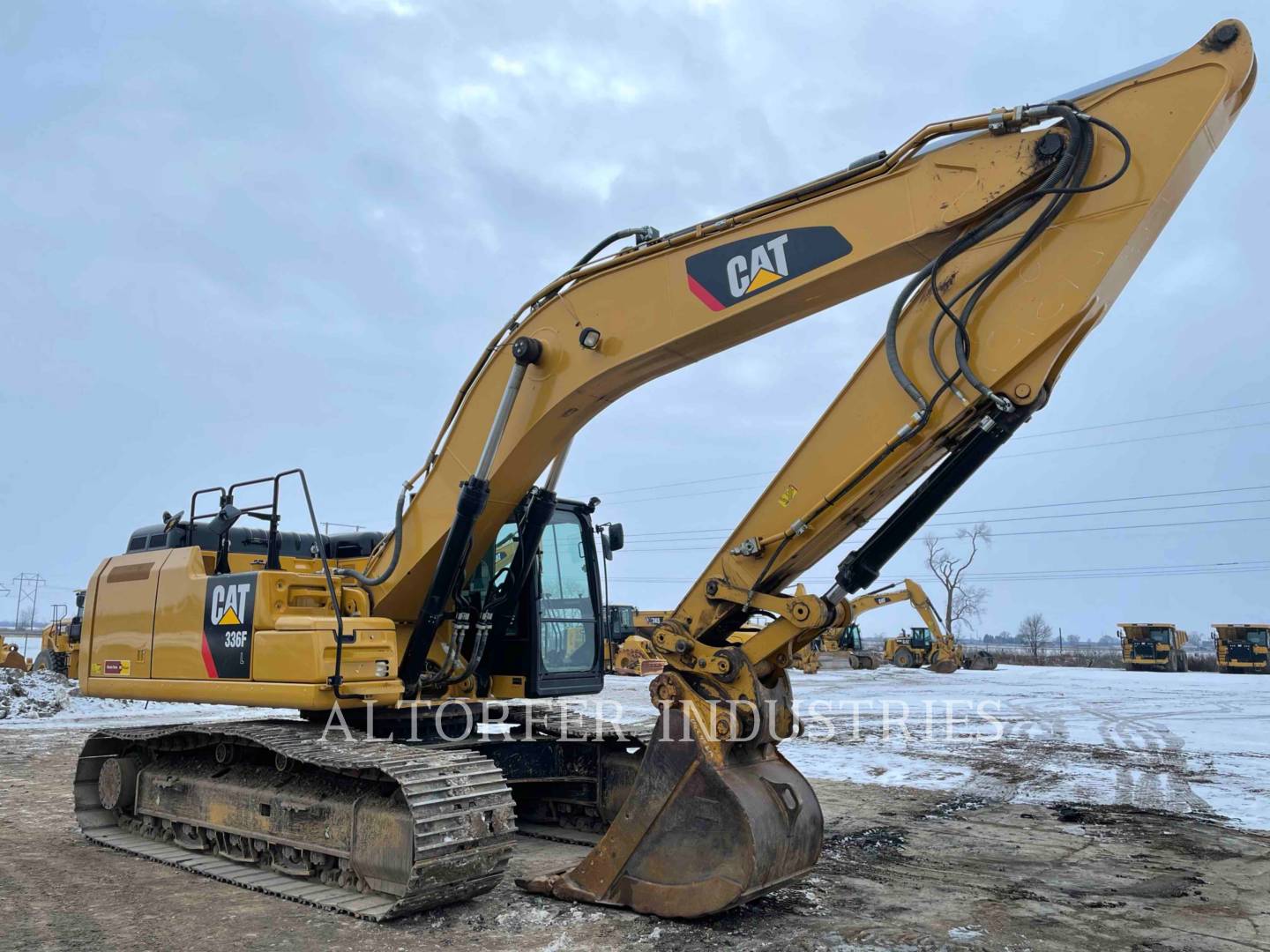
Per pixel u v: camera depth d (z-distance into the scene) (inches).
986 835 287.3
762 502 197.0
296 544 321.7
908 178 180.1
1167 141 159.0
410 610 264.2
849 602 197.8
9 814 329.1
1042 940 187.6
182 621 271.3
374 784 228.7
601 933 190.7
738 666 193.8
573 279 227.0
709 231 202.5
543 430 232.4
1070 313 162.6
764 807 189.8
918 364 177.9
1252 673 1550.2
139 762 296.8
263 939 190.7
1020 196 170.7
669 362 215.9
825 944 183.5
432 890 199.9
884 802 343.3
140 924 201.6
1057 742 520.1
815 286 189.0
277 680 236.8
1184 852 265.0
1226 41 157.1
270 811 244.2
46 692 722.8
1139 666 1636.3
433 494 254.5
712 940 186.1
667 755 198.8
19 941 189.9
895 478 184.7
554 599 297.0
